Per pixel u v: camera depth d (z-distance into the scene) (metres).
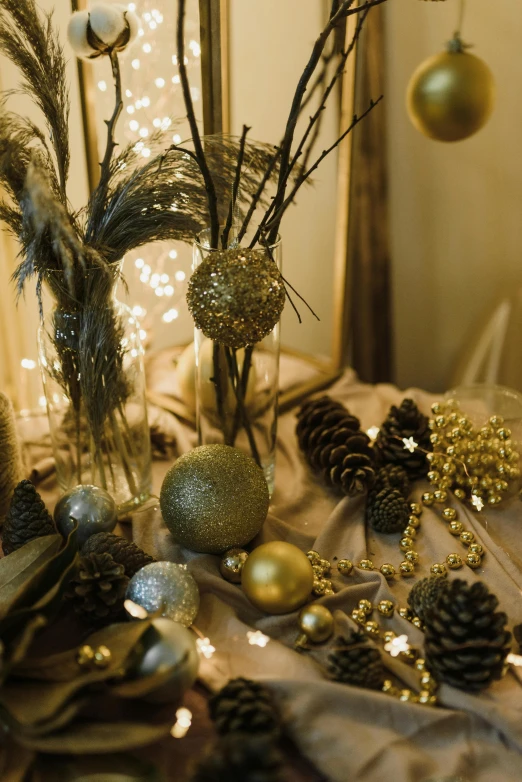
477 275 1.23
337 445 0.86
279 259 0.79
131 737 0.59
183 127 0.97
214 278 0.70
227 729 0.61
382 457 0.88
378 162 1.14
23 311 1.04
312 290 1.17
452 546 0.79
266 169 0.80
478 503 0.83
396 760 0.62
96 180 0.91
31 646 0.69
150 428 0.94
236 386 0.82
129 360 0.81
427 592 0.72
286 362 1.08
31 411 1.02
